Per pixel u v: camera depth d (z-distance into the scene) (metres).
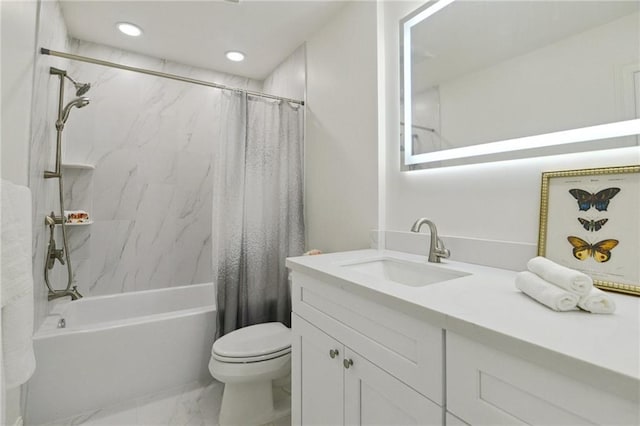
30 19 1.32
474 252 1.18
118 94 2.30
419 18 1.42
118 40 2.20
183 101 2.54
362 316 0.87
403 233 1.48
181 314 1.86
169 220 2.48
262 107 2.07
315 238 2.11
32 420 1.45
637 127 0.82
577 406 0.46
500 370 0.55
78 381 1.56
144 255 2.38
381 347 0.81
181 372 1.83
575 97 0.93
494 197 1.14
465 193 1.24
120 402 1.66
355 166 1.75
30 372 0.91
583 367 0.44
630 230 0.81
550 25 0.99
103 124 2.25
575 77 0.93
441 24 1.33
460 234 1.25
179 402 1.68
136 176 2.36
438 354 0.66
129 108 2.34
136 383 1.70
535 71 1.02
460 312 0.64
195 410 1.62
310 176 2.16
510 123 1.08
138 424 1.51
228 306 1.88
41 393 1.47
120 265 2.30
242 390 1.51
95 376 1.60
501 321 0.59
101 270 2.23
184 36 2.15
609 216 0.84
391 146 1.58
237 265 1.92
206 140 2.63
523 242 1.05
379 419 0.81
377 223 1.60
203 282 2.60
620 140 0.84
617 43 0.86
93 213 2.21
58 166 1.70
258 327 1.78
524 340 0.51
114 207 2.28
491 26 1.15
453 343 0.63
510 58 1.09
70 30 2.07
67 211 2.05
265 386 1.58
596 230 0.87
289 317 2.04
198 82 1.87
